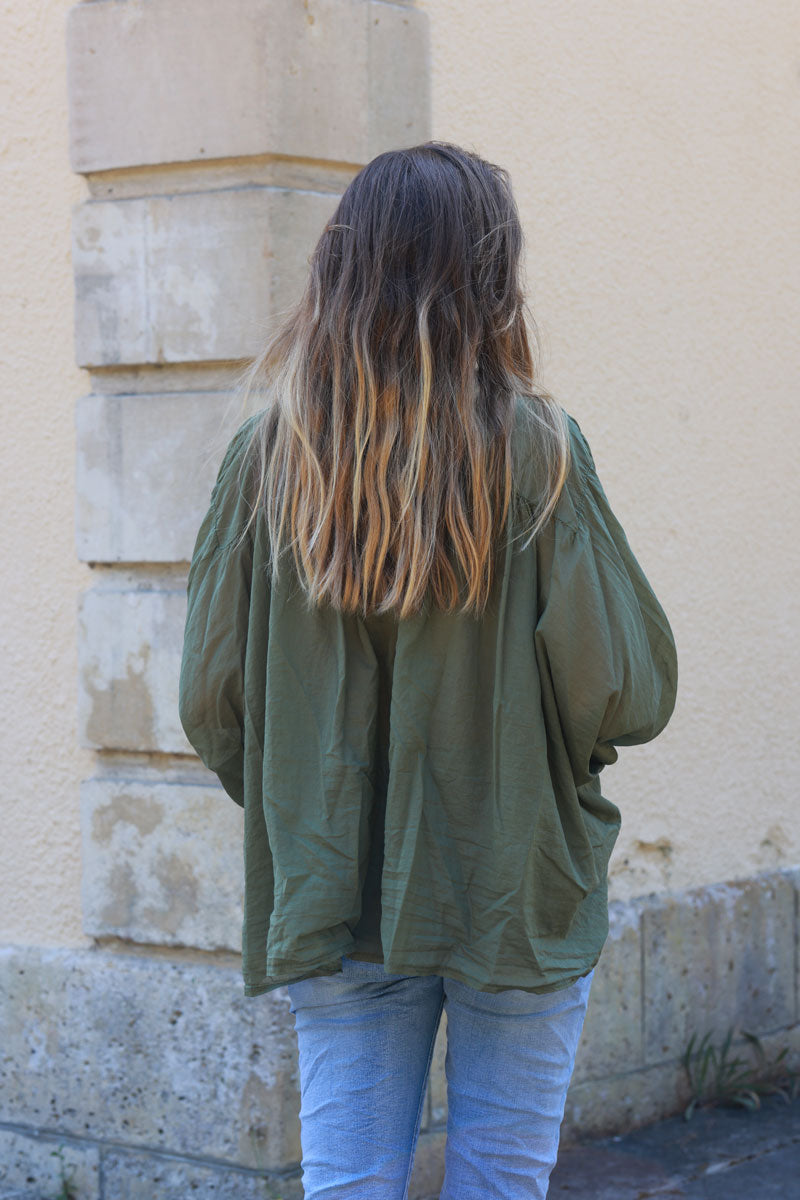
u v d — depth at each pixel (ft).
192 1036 8.89
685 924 10.94
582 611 4.90
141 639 8.95
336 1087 5.17
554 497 4.93
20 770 9.58
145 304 8.77
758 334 11.46
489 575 4.94
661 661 5.29
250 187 8.42
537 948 4.90
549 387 9.89
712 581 11.16
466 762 4.96
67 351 9.22
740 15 11.20
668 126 10.69
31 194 9.27
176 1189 8.91
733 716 11.39
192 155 8.54
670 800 10.93
